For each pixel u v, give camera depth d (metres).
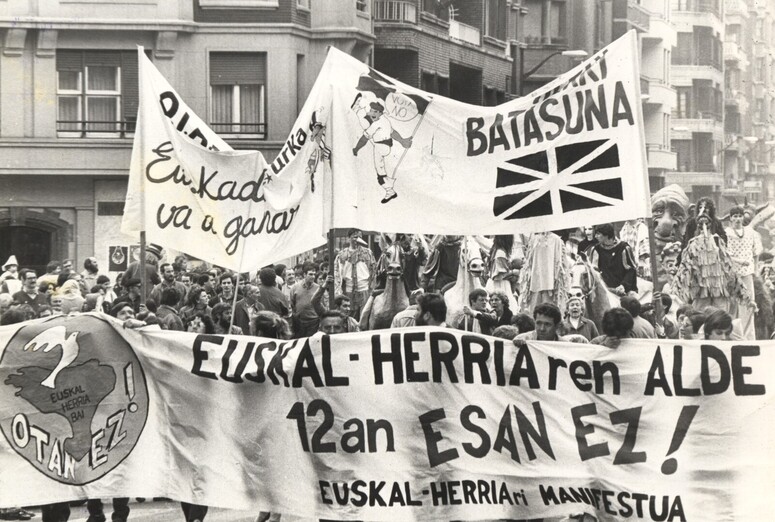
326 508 10.59
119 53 38.47
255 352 10.70
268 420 10.68
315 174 12.80
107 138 38.44
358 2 41.34
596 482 10.30
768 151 108.44
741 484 10.13
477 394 10.45
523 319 12.05
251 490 10.71
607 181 11.83
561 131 11.97
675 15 88.31
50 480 10.76
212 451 10.73
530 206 12.09
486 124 12.21
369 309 17.59
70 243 38.66
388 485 10.56
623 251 16.56
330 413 10.60
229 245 13.19
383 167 12.56
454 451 10.48
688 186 87.31
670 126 83.06
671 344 10.21
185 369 10.75
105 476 10.77
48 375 10.77
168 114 13.27
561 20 61.84
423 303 11.46
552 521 11.61
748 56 105.06
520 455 10.40
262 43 38.97
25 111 38.00
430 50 46.88
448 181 12.35
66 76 38.34
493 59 53.84
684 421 10.20
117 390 10.81
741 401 10.16
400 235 20.52
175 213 13.30
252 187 13.13
